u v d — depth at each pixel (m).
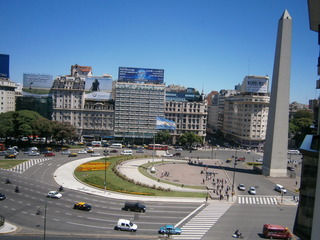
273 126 111.06
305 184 29.12
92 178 92.38
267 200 83.31
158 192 83.62
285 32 104.94
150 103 183.00
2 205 65.94
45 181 89.06
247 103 190.50
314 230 24.92
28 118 148.00
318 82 29.23
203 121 195.88
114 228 56.41
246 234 56.97
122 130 182.38
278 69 107.62
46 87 185.00
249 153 172.75
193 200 78.75
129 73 188.00
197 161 139.12
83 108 180.88
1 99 177.88
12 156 121.19
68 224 57.00
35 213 61.97
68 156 131.62
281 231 55.38
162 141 181.12
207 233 56.44
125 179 93.94
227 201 80.00
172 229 54.97
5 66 183.88
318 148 27.39
